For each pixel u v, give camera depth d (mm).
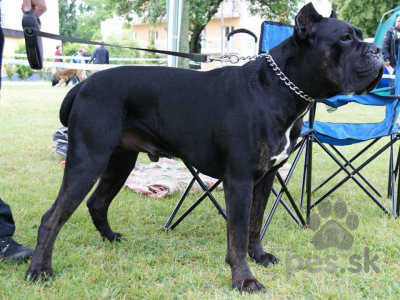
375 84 2338
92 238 3107
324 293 2379
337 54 2299
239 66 2537
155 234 3293
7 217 2791
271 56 2439
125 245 3043
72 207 2447
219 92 2479
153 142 2676
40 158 5590
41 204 3822
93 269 2590
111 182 2992
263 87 2396
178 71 2643
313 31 2342
